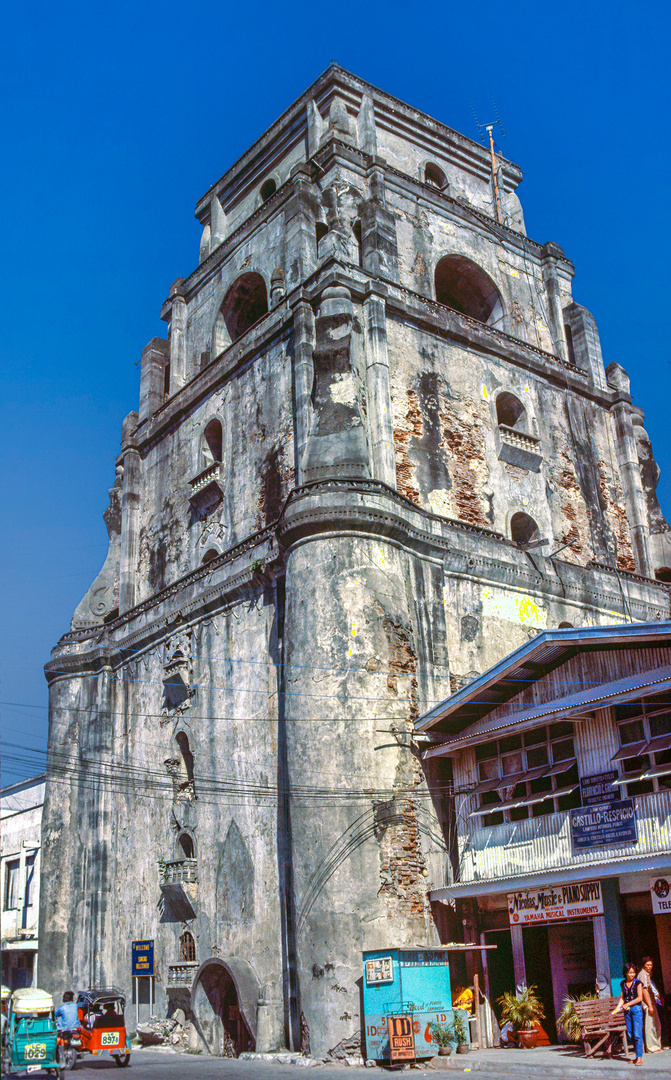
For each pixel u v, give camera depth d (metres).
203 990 27.03
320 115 37.66
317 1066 21.66
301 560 25.80
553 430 35.81
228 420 34.25
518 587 30.44
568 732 22.36
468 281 37.56
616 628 21.00
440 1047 20.81
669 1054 18.05
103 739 34.78
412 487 30.14
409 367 31.67
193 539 34.94
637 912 20.33
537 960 22.34
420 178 39.00
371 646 24.62
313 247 34.12
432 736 25.00
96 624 37.88
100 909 32.53
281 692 27.20
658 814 19.98
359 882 22.84
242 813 27.88
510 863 22.80
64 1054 22.16
